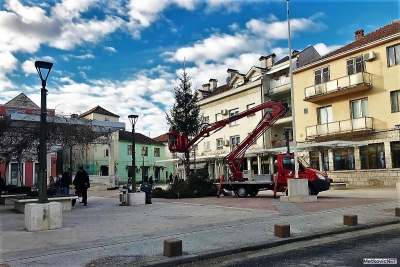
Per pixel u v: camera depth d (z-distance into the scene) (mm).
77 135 18406
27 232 9016
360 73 27234
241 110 39406
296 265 5902
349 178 28656
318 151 30062
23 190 21688
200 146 44438
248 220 10328
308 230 8750
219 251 6750
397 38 25984
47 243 7602
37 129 17453
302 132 32750
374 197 17219
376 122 27094
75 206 16484
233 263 6211
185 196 21172
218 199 18922
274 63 40969
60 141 18484
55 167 43281
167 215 12211
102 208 15336
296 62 34406
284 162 18922
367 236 8266
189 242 7531
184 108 28891
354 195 18844
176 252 6426
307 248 7211
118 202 18859
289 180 15633
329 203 14445
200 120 29281
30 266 5805
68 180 18500
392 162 26031
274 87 36344
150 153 63281
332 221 10008
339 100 29797
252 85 37812
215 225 9562
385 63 26750
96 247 7133
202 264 6211
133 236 8234
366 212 11602
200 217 11391
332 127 29266
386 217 10594
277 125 36781
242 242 7492
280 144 34688
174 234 8398
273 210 12578
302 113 32906
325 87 29703
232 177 20531
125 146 57719
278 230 8016
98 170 46531
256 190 20125
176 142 19344
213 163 40781
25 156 23969
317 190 18000
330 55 31406
